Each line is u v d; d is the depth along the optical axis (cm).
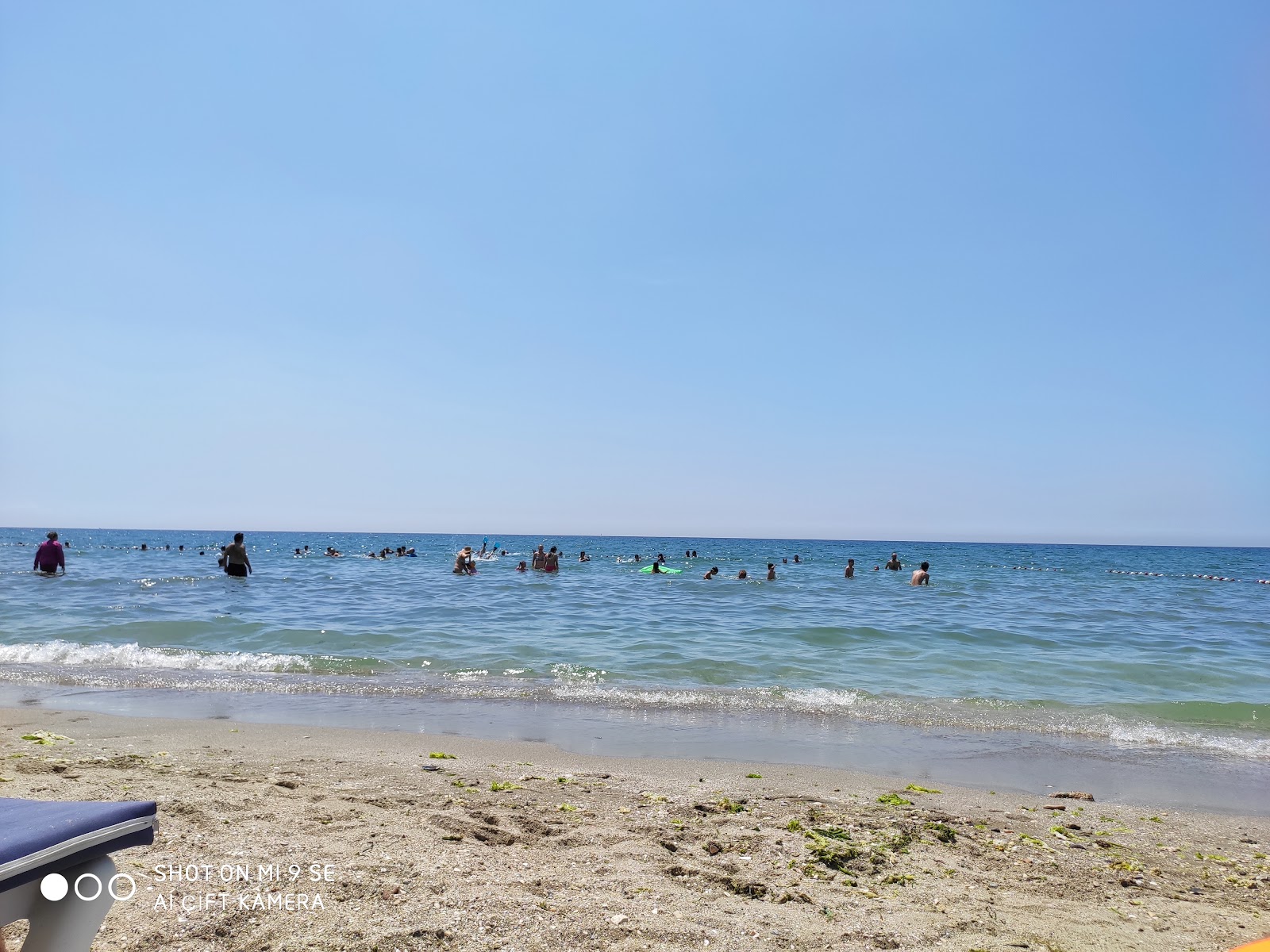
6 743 594
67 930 189
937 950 307
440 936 283
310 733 686
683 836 430
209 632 1286
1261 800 599
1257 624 1839
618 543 11644
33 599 1719
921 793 573
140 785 468
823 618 1742
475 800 476
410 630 1394
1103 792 611
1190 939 337
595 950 282
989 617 1855
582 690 939
